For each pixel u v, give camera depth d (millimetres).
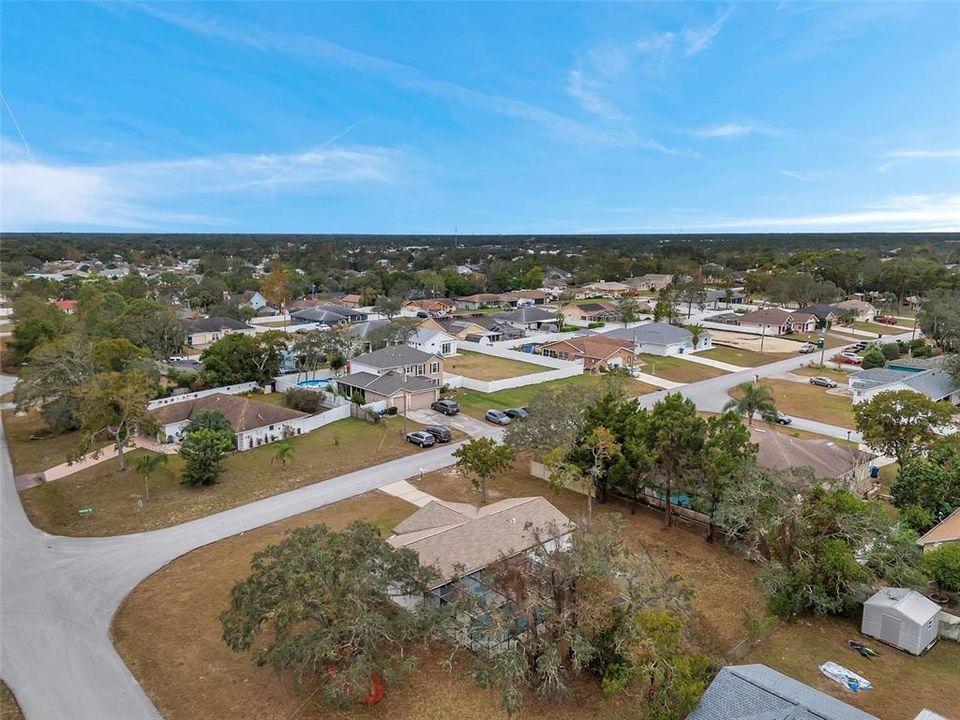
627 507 37344
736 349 94062
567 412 39719
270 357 65750
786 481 27641
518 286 165750
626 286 167250
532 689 21516
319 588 19719
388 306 116438
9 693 20719
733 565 30344
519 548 27500
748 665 21125
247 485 39156
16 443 48219
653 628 19797
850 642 24484
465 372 74812
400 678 21844
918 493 32594
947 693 21516
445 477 41094
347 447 46594
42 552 30734
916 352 83438
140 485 38969
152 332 70625
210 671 21953
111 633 24156
